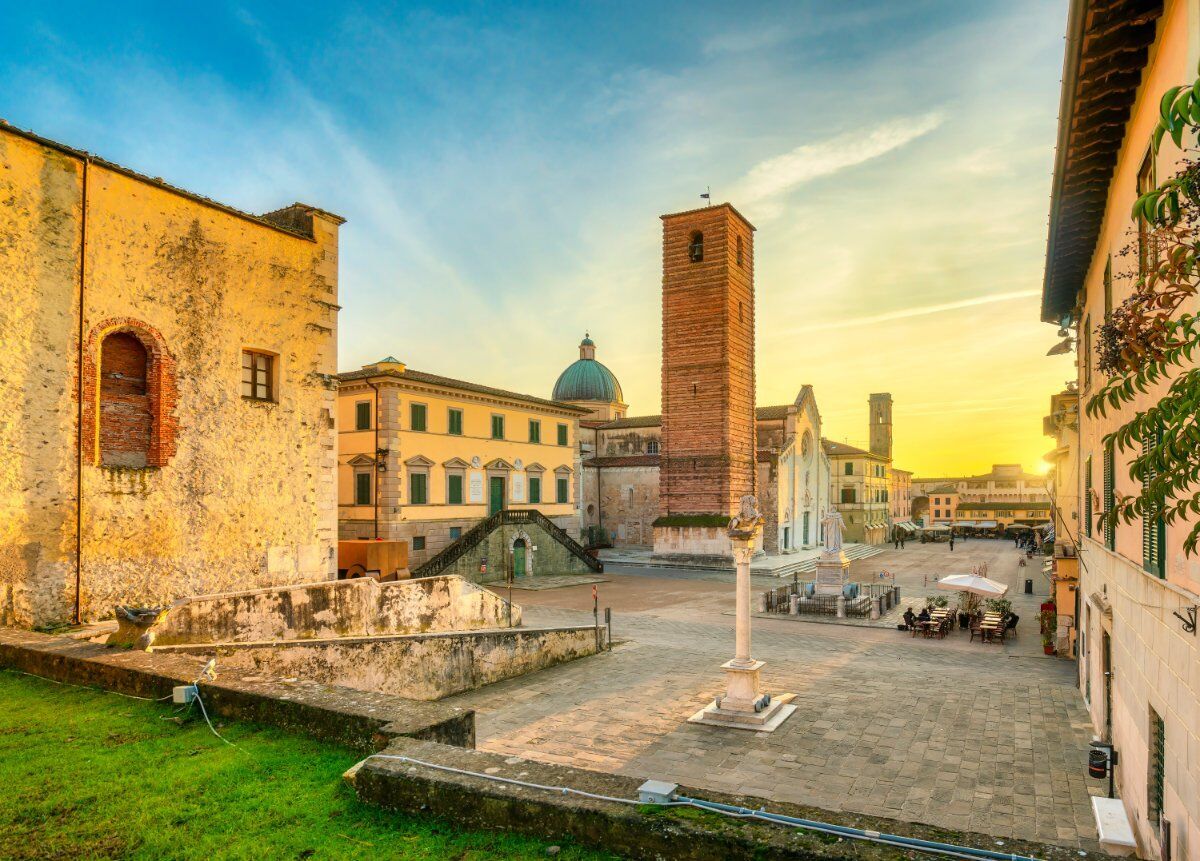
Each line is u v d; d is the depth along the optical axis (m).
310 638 18.33
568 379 89.50
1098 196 13.11
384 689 17.66
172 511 18.22
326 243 22.41
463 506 45.94
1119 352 5.04
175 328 18.45
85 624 16.30
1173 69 7.65
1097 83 9.56
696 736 16.48
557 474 54.84
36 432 15.88
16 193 15.70
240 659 14.51
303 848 5.70
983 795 13.33
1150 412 4.48
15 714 9.22
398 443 41.59
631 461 70.81
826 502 78.25
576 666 23.70
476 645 20.70
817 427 75.31
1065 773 14.41
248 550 19.86
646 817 5.43
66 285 16.45
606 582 47.72
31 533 15.72
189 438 18.66
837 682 21.81
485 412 48.16
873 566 64.38
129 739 8.23
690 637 29.67
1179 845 8.06
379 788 6.41
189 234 18.84
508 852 5.52
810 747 15.80
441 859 5.47
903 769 14.57
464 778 6.22
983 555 77.56
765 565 55.47
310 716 8.25
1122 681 12.54
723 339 55.62
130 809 6.43
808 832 5.14
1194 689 7.45
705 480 56.25
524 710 18.50
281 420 20.88
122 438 17.52
